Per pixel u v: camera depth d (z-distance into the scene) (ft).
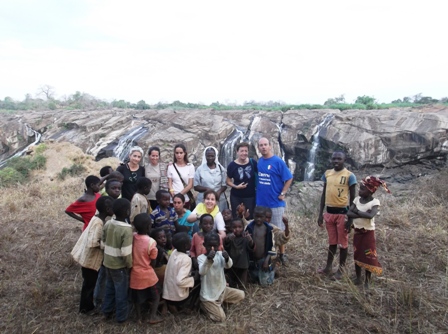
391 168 49.06
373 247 15.19
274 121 68.59
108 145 71.92
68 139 78.28
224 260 13.93
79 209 15.34
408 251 19.27
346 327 12.98
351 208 15.58
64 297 15.31
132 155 17.19
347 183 16.39
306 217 26.48
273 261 16.17
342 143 52.34
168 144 63.21
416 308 13.94
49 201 32.14
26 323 13.50
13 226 24.57
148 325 13.17
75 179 45.75
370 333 12.61
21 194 34.96
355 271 16.63
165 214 15.76
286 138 61.77
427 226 22.45
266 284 15.96
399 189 36.32
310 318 13.58
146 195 16.72
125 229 12.63
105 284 13.82
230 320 13.43
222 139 66.33
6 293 15.80
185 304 14.21
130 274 13.14
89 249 13.29
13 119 95.96
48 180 47.26
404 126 49.93
